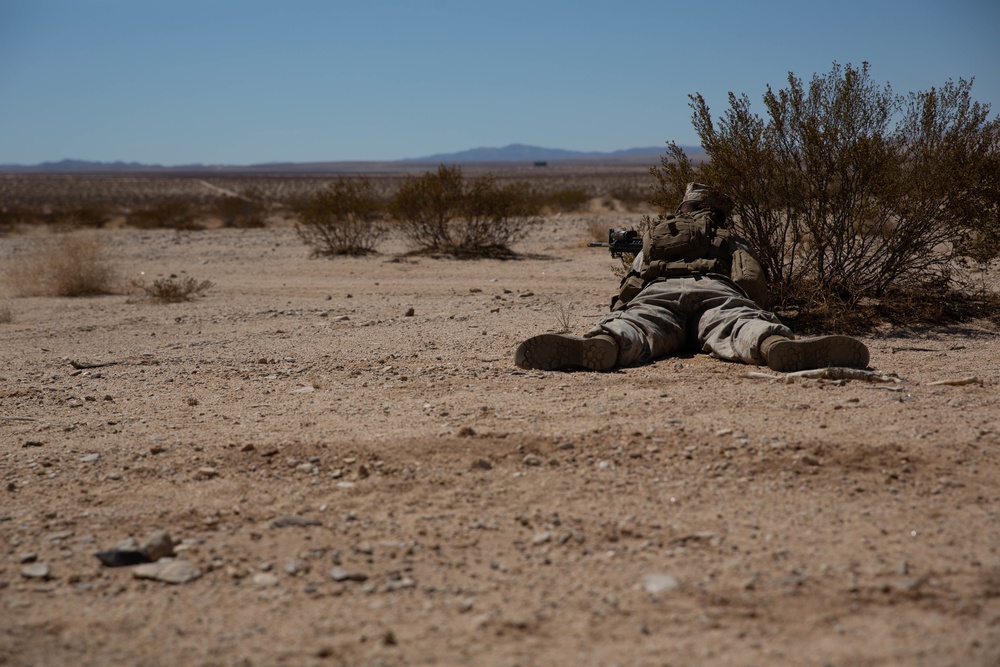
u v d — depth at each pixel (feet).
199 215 141.28
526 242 69.10
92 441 17.03
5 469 15.44
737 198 28.48
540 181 334.65
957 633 9.05
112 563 11.55
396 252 64.34
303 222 67.51
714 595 10.12
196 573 11.17
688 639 9.20
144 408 19.79
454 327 30.12
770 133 28.17
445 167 61.98
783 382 19.11
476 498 13.42
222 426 17.81
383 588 10.64
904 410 16.66
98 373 24.16
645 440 15.43
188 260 63.87
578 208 127.03
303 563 11.39
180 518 13.12
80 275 47.29
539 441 15.64
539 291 40.34
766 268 28.66
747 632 9.29
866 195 27.84
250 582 10.97
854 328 26.71
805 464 14.08
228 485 14.39
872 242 28.76
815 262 30.01
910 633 9.10
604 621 9.66
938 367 21.15
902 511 12.29
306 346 27.58
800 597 9.98
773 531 11.80
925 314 27.91
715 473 13.91
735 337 21.09
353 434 16.67
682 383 19.49
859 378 19.16
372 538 12.16
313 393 20.61
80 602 10.56
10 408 20.15
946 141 27.07
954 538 11.35
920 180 27.55
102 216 130.00
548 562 11.22
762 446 14.84
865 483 13.32
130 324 34.78
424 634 9.53
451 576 10.93
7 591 10.88
